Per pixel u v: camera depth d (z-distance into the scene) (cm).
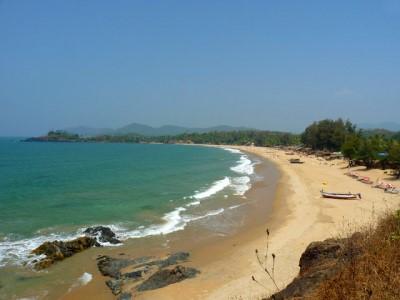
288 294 897
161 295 1664
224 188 4794
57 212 3297
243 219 3092
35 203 3681
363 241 902
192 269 1928
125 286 1781
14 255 2161
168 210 3428
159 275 1844
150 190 4600
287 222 2923
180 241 2488
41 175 6088
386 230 830
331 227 2669
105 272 1953
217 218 3122
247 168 7681
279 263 1972
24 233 2605
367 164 6581
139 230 2753
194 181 5519
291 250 2180
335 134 11231
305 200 3862
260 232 2667
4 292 1705
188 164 8788
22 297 1662
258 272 1870
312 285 880
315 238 2405
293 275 1777
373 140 6812
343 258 914
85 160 9750
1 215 3141
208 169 7481
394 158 5350
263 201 3869
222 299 1583
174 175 6319
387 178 5319
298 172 6694
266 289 1633
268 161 9662
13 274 1909
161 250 2302
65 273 1952
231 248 2311
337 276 736
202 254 2214
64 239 2470
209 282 1784
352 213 3133
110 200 3891
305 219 2986
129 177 5950
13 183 5078
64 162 8975
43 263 2036
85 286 1797
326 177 5844
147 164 8681
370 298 597
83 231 2661
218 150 17125
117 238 2545
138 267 2014
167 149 18250
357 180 5316
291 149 15162
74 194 4247
